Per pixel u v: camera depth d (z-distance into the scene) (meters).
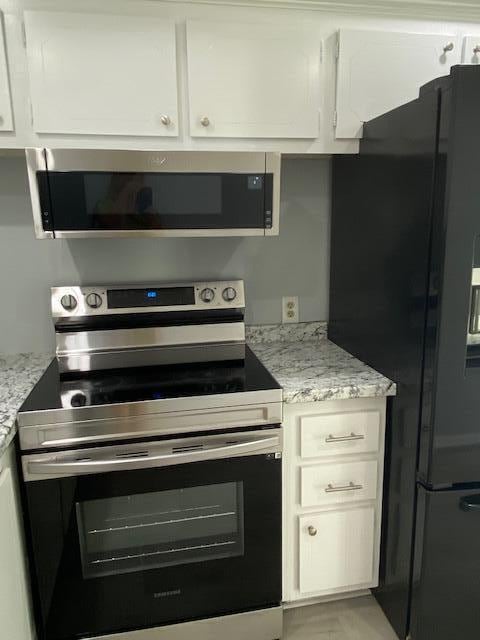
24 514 1.31
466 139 1.12
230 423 1.36
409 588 1.45
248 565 1.47
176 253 1.85
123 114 1.42
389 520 1.54
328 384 1.44
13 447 1.25
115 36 1.37
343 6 1.46
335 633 1.58
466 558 1.38
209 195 1.42
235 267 1.91
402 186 1.34
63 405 1.28
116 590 1.40
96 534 1.37
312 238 1.94
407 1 1.46
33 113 1.38
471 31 1.56
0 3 1.31
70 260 1.79
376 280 1.54
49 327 1.83
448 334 1.21
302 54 1.48
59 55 1.36
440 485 1.32
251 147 1.52
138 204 1.39
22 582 1.27
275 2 1.43
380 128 1.45
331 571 1.59
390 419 1.49
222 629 1.49
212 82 1.45
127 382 1.46
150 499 1.37
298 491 1.50
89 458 1.29
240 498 1.41
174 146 1.48
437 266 1.19
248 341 1.96
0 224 1.71
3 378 1.55
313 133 1.54
